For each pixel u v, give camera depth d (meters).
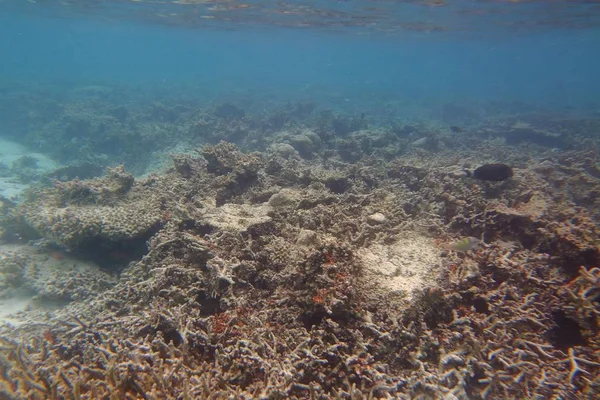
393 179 11.62
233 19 31.05
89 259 7.68
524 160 16.11
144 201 8.38
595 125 26.72
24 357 3.96
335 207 7.12
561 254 5.84
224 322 4.46
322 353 3.90
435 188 9.68
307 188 9.44
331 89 65.00
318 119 26.56
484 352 4.16
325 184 10.29
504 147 20.16
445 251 6.09
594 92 71.12
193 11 28.14
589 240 5.67
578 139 22.44
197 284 5.11
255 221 6.39
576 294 4.86
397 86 77.00
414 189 11.08
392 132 22.05
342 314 4.22
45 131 23.42
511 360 4.10
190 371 3.75
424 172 11.22
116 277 7.33
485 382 3.89
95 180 9.10
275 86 64.38
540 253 6.15
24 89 36.97
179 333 4.21
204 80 71.75
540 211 7.09
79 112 24.73
